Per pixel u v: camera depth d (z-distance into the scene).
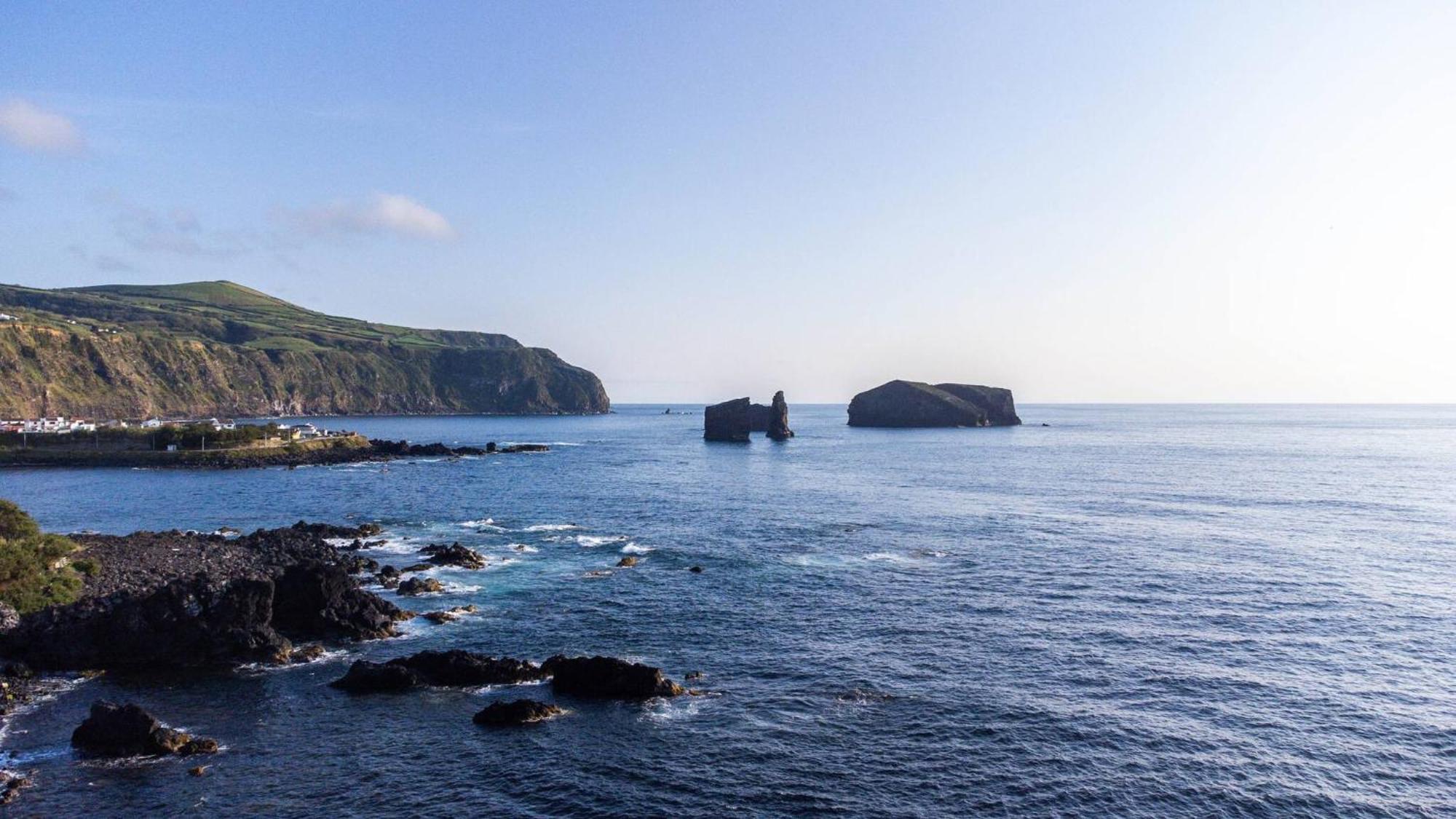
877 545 77.25
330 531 83.94
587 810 29.69
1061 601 56.50
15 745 34.50
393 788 31.22
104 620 45.00
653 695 39.81
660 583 62.66
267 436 185.12
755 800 30.31
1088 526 87.06
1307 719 37.09
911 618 52.84
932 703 39.03
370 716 37.91
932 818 29.11
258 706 38.97
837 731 36.12
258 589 47.25
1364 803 30.12
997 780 31.80
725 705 38.94
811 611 54.69
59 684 41.28
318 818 29.12
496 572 66.75
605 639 49.03
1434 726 36.34
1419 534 80.56
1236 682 41.44
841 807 29.84
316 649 46.34
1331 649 46.19
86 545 69.94
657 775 32.25
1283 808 29.81
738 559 71.31
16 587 49.50
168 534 77.50
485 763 33.28
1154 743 34.88
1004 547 75.44
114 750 33.91
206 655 44.75
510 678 42.12
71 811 29.39
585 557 73.00
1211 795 30.67
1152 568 66.19
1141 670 43.22
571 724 36.88
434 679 41.94
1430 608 54.06
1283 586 59.94
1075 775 32.09
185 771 32.47
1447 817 29.19
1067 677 42.31
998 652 46.09
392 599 58.00
